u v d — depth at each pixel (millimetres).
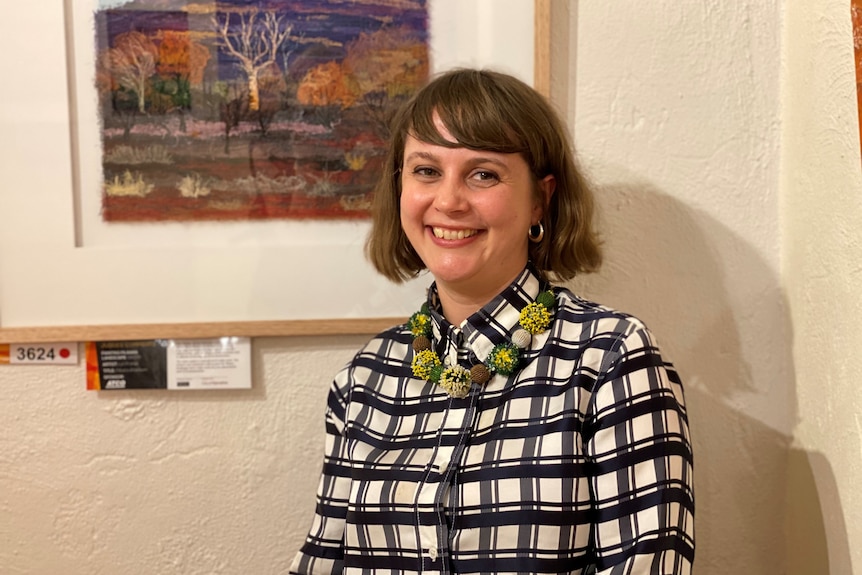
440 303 1015
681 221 1165
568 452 844
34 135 1115
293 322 1149
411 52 1130
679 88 1148
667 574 791
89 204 1130
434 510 878
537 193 951
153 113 1122
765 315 1176
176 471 1189
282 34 1121
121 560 1196
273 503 1200
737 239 1167
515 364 906
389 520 912
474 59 1126
